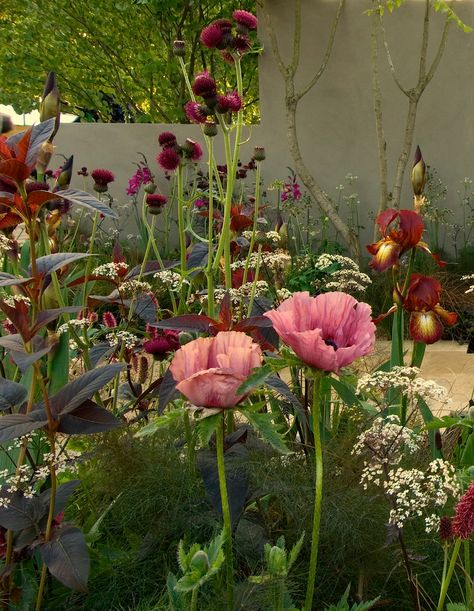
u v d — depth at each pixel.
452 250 7.72
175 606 1.62
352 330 1.33
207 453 2.01
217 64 9.67
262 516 2.11
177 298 5.14
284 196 7.66
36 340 1.98
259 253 2.58
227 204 2.39
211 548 1.44
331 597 1.95
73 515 2.24
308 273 6.26
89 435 2.23
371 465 1.88
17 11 9.59
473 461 2.13
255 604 1.72
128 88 9.90
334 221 7.41
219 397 1.32
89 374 1.81
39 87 9.62
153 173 8.38
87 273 2.62
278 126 8.09
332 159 8.05
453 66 7.64
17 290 2.22
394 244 2.40
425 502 1.67
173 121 9.59
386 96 7.86
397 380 1.98
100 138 8.43
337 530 1.95
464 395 4.43
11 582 1.88
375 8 6.88
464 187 7.75
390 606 1.98
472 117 7.67
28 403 1.90
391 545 1.95
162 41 9.53
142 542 2.06
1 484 2.05
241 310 2.53
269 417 1.35
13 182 1.95
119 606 1.91
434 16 7.62
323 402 2.47
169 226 8.20
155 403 2.78
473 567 1.96
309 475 2.10
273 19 7.96
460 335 5.75
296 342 1.28
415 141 7.84
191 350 1.36
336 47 7.88
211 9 9.23
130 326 2.95
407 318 5.68
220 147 8.17
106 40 9.31
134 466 2.17
